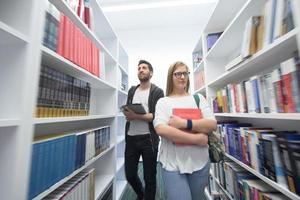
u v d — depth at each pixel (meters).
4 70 0.76
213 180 2.16
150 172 1.85
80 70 1.27
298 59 0.81
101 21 2.04
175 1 3.51
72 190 1.14
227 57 2.28
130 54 4.28
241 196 1.40
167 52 4.23
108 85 1.98
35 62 0.79
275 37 0.95
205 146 1.17
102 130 1.79
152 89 1.95
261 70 1.48
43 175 0.86
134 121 1.94
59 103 1.08
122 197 2.40
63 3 1.09
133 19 3.97
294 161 0.86
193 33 4.23
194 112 1.19
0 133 0.71
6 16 0.79
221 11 1.86
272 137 1.01
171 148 1.16
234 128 1.56
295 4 0.76
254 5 1.21
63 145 1.04
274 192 1.12
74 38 1.21
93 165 2.17
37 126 1.19
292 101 0.85
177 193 1.06
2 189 0.68
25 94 0.74
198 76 2.88
